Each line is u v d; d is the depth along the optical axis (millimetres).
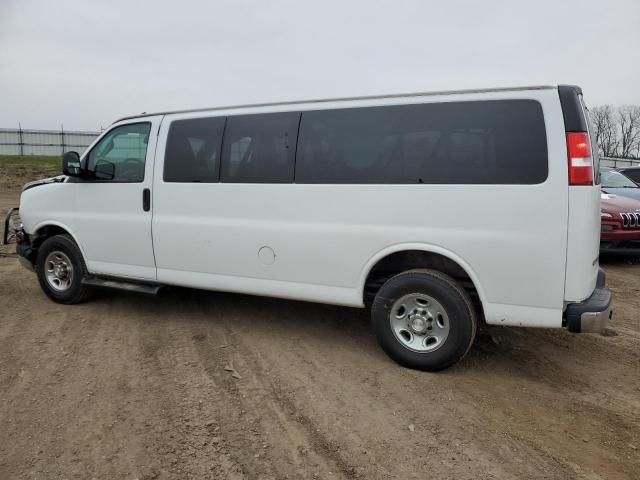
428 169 3668
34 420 3152
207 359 4086
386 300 3852
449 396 3467
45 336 4598
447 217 3607
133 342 4457
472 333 3646
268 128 4262
